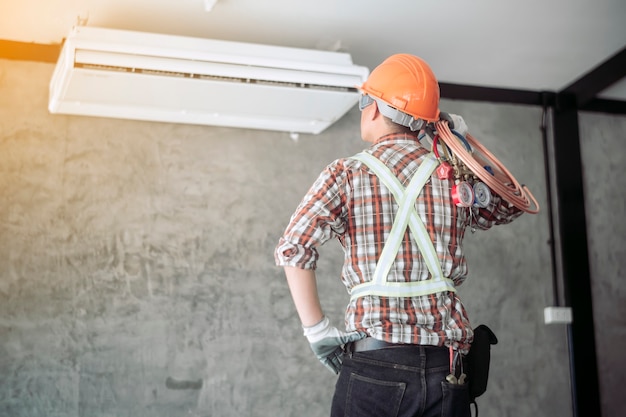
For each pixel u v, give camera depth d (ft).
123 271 13.35
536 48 14.19
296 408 13.82
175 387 13.28
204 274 13.76
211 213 13.99
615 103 17.21
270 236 14.24
